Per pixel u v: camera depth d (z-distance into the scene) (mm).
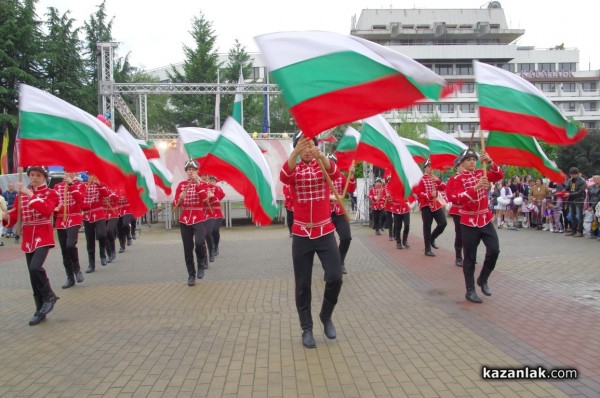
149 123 46375
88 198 11047
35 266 6879
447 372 4828
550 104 7086
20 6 27703
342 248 9758
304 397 4367
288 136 22312
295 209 5711
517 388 4438
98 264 12195
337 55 5207
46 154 7121
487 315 6750
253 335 6156
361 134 8766
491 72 7316
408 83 5059
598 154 27266
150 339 6109
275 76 5148
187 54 43031
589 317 6555
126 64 44750
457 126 64000
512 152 7953
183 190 9422
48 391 4633
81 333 6430
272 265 11438
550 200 16750
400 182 8562
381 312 7051
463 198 7348
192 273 9367
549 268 9992
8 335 6410
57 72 29438
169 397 4441
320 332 6211
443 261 11195
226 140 9023
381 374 4824
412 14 70938
